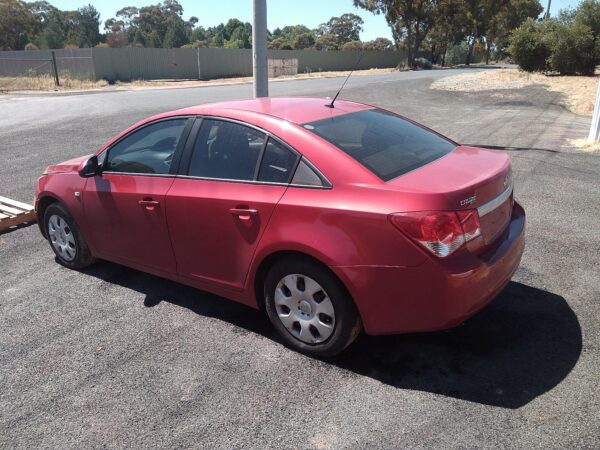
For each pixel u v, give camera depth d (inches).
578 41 1115.3
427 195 113.3
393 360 132.3
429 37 2898.6
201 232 145.9
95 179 174.6
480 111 647.8
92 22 3917.3
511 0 3085.6
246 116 143.8
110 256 179.6
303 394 120.6
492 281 122.3
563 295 161.8
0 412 118.4
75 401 121.3
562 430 105.7
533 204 254.2
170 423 112.7
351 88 1034.1
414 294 115.1
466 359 131.3
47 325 156.7
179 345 143.3
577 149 384.8
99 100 876.0
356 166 123.9
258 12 293.1
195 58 1770.4
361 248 117.1
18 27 3026.6
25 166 372.8
